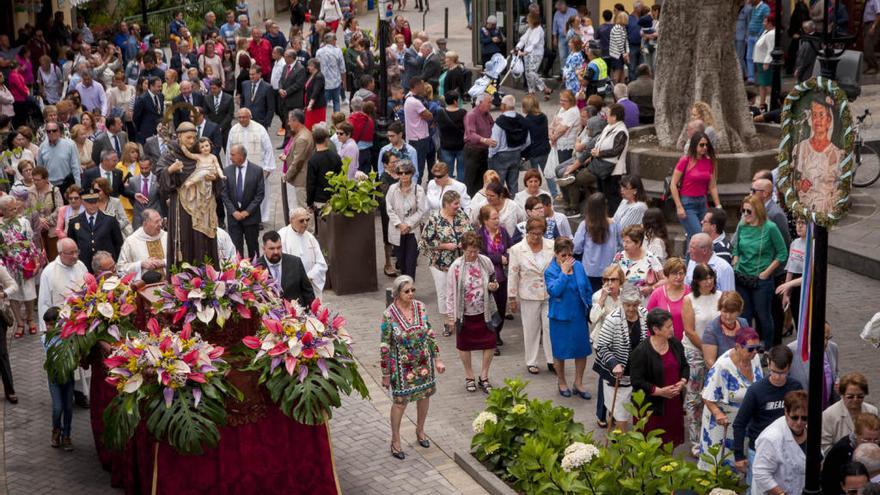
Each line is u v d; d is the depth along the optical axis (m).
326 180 17.50
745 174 18.28
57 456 12.20
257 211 17.30
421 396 11.72
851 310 15.41
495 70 29.89
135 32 35.72
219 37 33.97
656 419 11.02
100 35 36.34
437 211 16.50
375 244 17.80
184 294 10.47
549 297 12.99
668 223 18.17
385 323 11.64
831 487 9.10
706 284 11.44
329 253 17.05
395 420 11.76
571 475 10.08
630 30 28.41
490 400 11.70
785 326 14.34
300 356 10.48
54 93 29.94
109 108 25.64
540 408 11.48
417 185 16.80
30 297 15.68
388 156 18.52
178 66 31.66
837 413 9.56
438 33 42.47
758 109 23.16
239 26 37.56
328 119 29.06
